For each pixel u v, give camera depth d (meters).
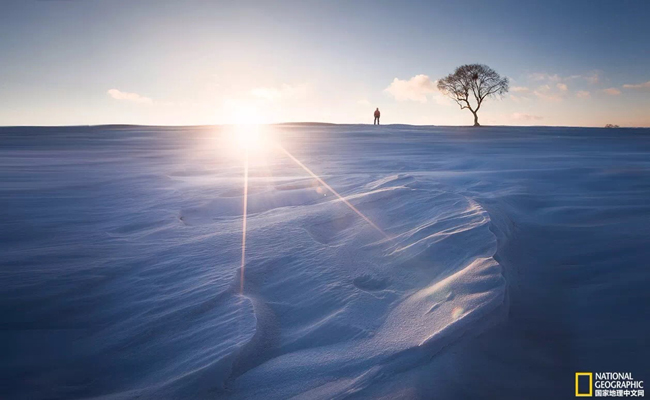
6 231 4.86
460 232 3.62
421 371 2.04
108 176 9.10
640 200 5.34
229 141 21.00
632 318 2.55
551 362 2.16
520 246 3.82
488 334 2.35
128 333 2.71
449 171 8.60
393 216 4.59
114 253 4.11
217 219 5.33
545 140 19.78
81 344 2.64
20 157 13.52
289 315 2.80
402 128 35.41
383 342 2.29
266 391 2.03
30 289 3.33
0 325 2.85
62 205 6.20
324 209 5.07
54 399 2.17
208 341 2.49
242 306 2.85
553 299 2.84
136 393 2.13
